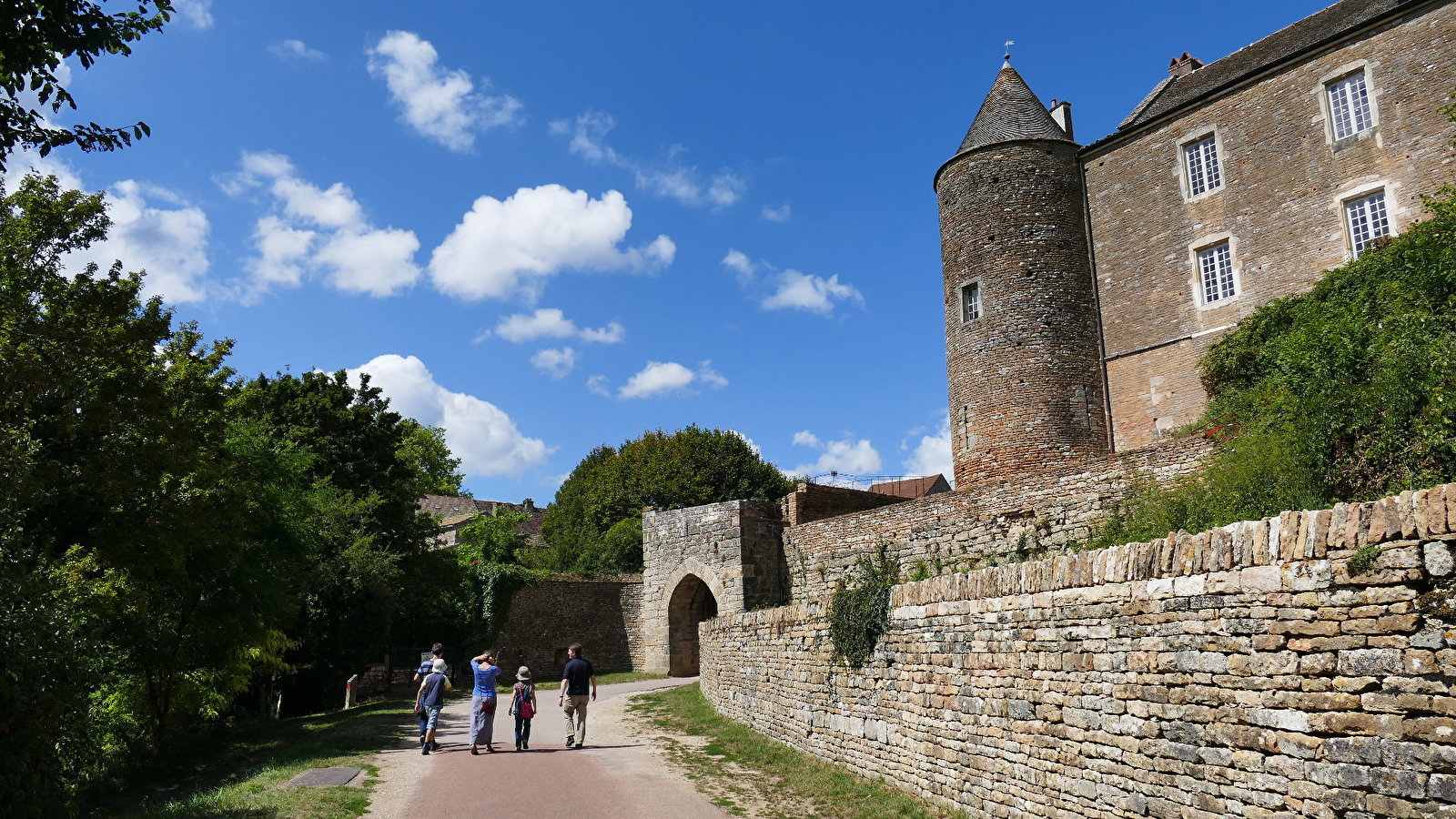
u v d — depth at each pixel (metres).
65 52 7.80
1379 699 5.45
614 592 36.19
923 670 10.73
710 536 30.73
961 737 9.82
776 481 49.69
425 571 32.62
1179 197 25.28
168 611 17.72
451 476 54.56
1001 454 26.33
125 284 15.54
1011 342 26.77
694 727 17.36
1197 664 6.73
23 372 13.09
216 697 20.53
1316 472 10.30
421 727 17.83
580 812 10.21
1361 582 5.60
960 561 21.06
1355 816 5.50
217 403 16.72
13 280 13.76
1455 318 10.80
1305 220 22.53
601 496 49.53
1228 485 11.52
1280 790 5.99
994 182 27.97
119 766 15.16
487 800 10.78
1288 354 12.14
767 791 11.62
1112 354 26.33
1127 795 7.30
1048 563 8.52
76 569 13.22
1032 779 8.55
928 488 54.56
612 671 35.28
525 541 42.16
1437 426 9.07
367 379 34.59
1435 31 20.70
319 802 10.27
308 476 29.09
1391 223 20.88
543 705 23.92
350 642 27.69
